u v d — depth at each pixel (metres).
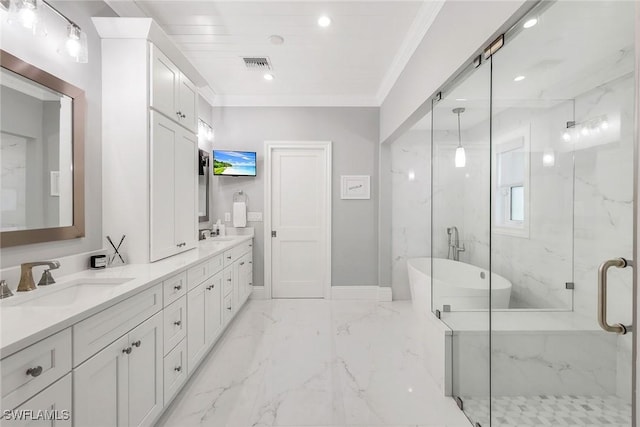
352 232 3.81
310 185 3.88
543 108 1.80
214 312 2.35
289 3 2.03
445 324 1.98
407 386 1.95
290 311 3.38
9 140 1.29
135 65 1.86
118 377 1.20
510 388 1.51
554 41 1.37
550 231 1.72
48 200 1.47
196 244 2.54
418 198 3.89
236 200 3.76
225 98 3.71
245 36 2.41
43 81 1.43
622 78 1.25
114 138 1.86
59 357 0.92
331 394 1.85
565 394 1.33
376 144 3.78
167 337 1.61
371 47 2.57
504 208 1.97
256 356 2.33
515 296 1.87
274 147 3.80
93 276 1.53
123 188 1.86
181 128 2.29
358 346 2.52
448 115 2.16
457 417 1.66
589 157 1.50
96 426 1.08
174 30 2.33
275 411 1.69
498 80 1.73
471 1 1.51
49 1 1.49
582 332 1.33
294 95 3.71
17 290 1.26
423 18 2.09
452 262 2.54
